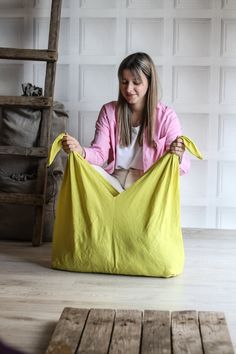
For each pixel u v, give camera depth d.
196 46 4.01
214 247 3.63
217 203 4.13
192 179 4.13
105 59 4.08
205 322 2.25
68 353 1.98
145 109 3.30
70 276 2.99
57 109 3.89
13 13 4.09
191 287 2.84
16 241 3.81
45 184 3.71
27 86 3.83
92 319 2.27
